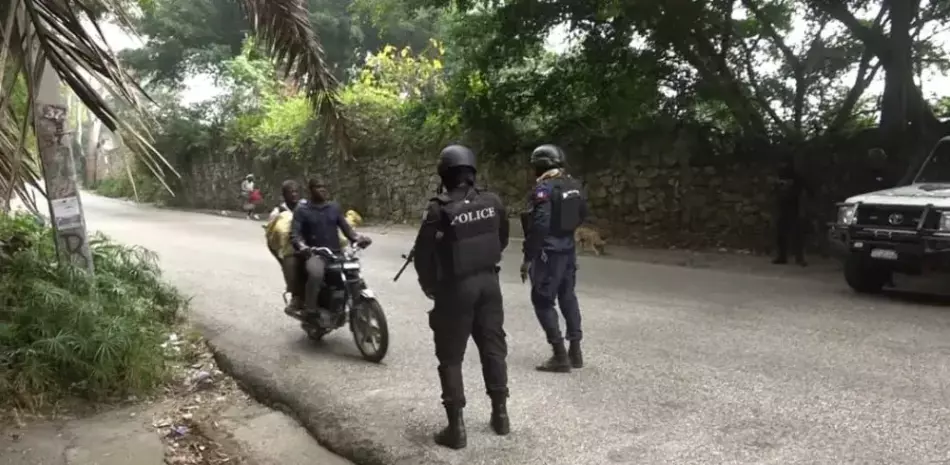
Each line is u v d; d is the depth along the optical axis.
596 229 14.41
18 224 8.49
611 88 13.45
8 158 5.54
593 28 13.26
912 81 11.94
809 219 12.78
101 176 52.41
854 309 7.98
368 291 6.44
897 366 5.73
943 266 8.00
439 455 4.29
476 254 4.38
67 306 5.94
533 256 5.70
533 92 15.03
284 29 6.65
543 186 5.77
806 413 4.76
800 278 10.36
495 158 17.00
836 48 12.66
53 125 7.22
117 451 4.74
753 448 4.23
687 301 8.65
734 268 11.48
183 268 12.09
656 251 13.84
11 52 4.29
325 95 7.05
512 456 4.24
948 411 4.73
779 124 13.18
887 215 8.48
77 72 4.50
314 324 6.86
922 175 9.45
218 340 7.27
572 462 4.13
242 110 30.14
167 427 5.18
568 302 5.94
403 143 20.27
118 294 7.02
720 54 12.91
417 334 7.28
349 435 4.71
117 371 5.74
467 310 4.41
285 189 7.40
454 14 15.24
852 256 8.83
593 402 5.10
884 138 11.91
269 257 13.45
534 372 5.86
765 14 12.17
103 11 4.68
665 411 4.87
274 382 5.82
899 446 4.20
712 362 5.99
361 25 28.45
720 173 13.79
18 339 5.64
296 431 5.06
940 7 11.87
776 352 6.23
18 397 5.30
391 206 21.33
